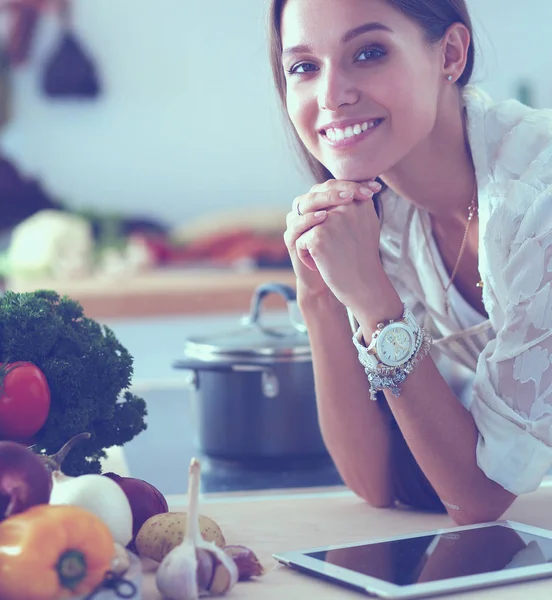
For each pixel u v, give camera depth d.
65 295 1.09
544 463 1.14
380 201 1.43
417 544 0.96
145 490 0.97
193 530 0.83
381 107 1.13
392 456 1.24
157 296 3.28
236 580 0.84
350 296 1.17
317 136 1.19
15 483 0.79
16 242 3.61
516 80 5.12
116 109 4.90
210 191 5.03
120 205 4.94
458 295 1.42
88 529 0.73
